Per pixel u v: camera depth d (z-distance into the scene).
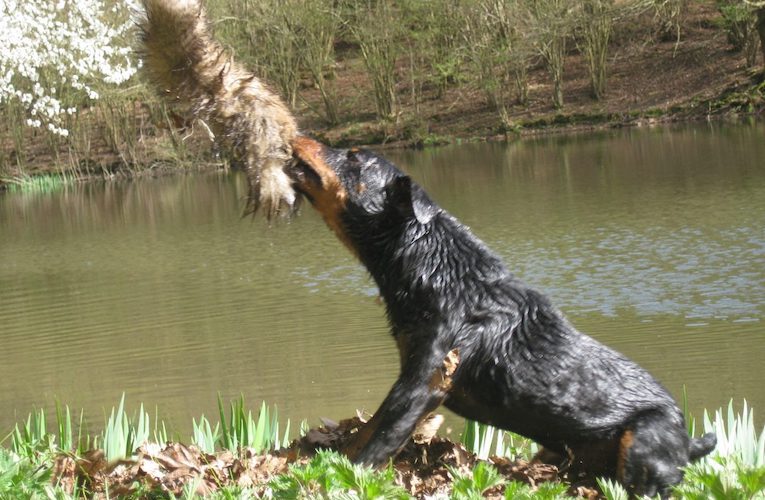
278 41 47.53
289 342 12.70
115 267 20.39
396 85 53.16
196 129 4.61
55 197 38.78
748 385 9.62
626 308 13.18
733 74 44.34
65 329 14.60
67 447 5.82
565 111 45.94
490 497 4.19
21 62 28.64
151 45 4.48
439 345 4.39
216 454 5.07
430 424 5.16
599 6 40.25
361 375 10.90
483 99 49.53
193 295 16.59
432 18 47.00
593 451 4.47
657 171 27.47
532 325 4.46
